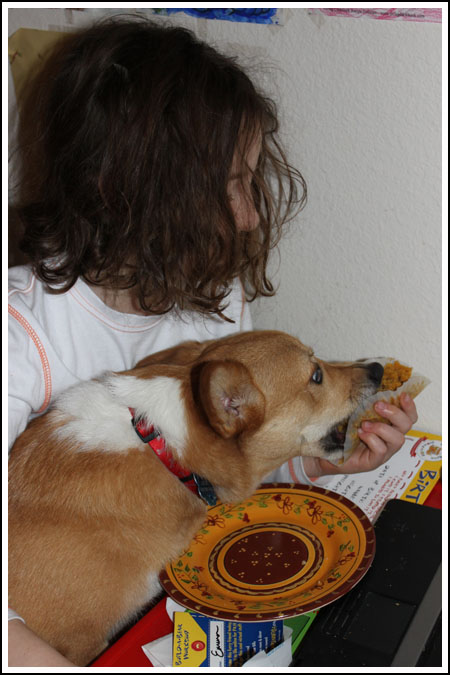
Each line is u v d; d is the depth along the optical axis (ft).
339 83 3.78
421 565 3.10
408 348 4.02
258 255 3.88
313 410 3.42
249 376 3.17
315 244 4.09
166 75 3.29
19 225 4.59
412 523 3.29
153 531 3.18
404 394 3.59
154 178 3.33
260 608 2.90
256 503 3.46
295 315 4.31
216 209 3.43
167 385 3.23
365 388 3.55
